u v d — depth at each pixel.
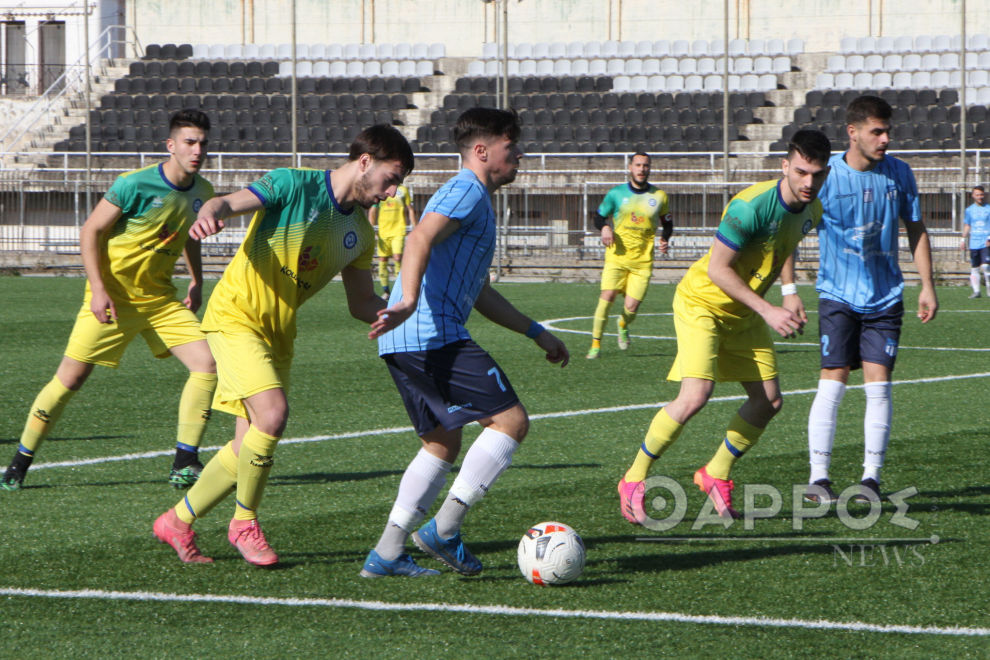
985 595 8.73
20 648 7.61
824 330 12.08
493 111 8.92
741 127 67.69
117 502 12.05
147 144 68.81
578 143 67.00
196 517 9.73
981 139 62.22
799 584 9.05
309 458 14.39
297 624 8.11
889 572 9.38
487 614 8.31
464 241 8.82
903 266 51.88
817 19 78.06
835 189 11.75
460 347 8.88
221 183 63.03
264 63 79.19
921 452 14.46
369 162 9.32
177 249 12.86
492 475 8.95
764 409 11.35
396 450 14.89
